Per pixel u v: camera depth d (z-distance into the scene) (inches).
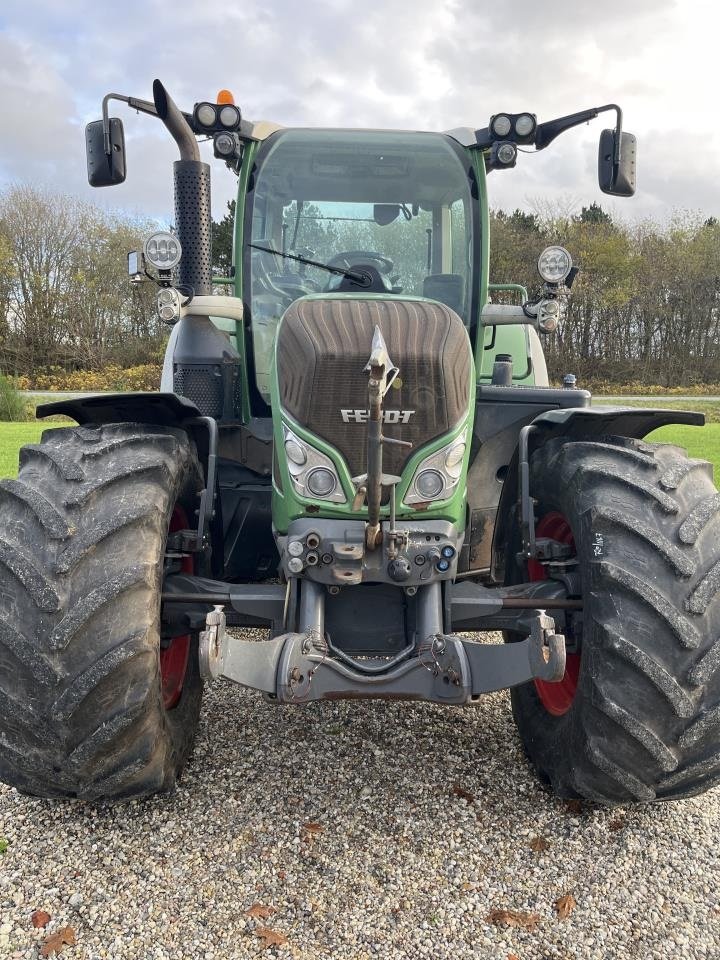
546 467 108.8
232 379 142.8
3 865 88.7
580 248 1368.1
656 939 80.2
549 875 89.4
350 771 110.7
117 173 124.3
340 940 78.7
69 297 1321.4
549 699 108.9
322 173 147.9
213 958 76.0
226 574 141.7
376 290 144.9
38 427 735.1
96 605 81.2
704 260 1342.3
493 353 188.9
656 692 85.5
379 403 81.7
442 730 123.9
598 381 1352.1
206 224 139.9
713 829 99.3
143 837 94.0
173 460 96.3
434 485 95.8
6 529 86.0
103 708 81.8
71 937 78.3
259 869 88.8
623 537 90.9
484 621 105.8
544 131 137.5
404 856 91.7
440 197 148.7
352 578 93.9
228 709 129.9
